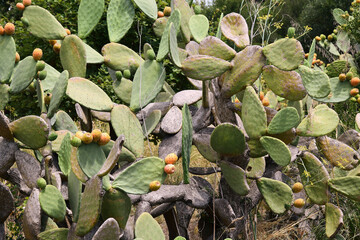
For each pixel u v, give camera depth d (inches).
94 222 71.1
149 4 120.0
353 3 199.2
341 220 97.3
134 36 177.9
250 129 92.8
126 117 101.8
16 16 375.9
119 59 113.0
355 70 182.1
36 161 86.7
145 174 79.7
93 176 71.4
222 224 107.0
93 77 170.2
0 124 82.8
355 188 97.7
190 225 131.1
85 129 111.3
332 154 104.8
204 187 107.8
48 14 106.6
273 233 114.2
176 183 153.6
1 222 85.8
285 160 89.0
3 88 92.4
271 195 98.6
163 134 109.0
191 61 94.3
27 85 90.0
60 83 84.7
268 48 90.7
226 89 94.7
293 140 104.9
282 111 90.0
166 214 112.1
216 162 100.6
